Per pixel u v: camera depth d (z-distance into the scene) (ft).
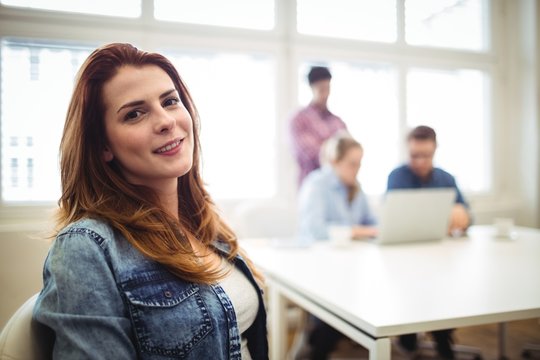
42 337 2.19
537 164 11.89
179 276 2.48
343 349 7.88
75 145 2.47
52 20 8.45
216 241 3.28
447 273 4.50
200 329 2.40
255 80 10.12
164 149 2.56
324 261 5.15
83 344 1.96
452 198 6.64
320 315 3.72
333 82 10.78
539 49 11.90
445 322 3.08
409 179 7.93
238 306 2.81
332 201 7.22
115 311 2.14
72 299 2.02
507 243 6.54
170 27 9.27
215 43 9.64
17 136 8.30
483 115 12.60
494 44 12.38
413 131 7.85
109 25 8.83
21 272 6.72
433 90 11.95
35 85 8.38
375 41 11.03
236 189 10.03
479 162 12.59
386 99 11.41
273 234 7.79
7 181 8.27
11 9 8.20
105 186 2.55
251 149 10.11
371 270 4.65
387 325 2.94
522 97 12.27
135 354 2.17
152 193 2.76
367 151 11.19
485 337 8.19
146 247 2.44
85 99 2.45
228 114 9.89
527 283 4.07
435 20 11.91
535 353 7.30
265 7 10.12
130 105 2.47
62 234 2.24
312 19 10.58
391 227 6.22
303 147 9.43
